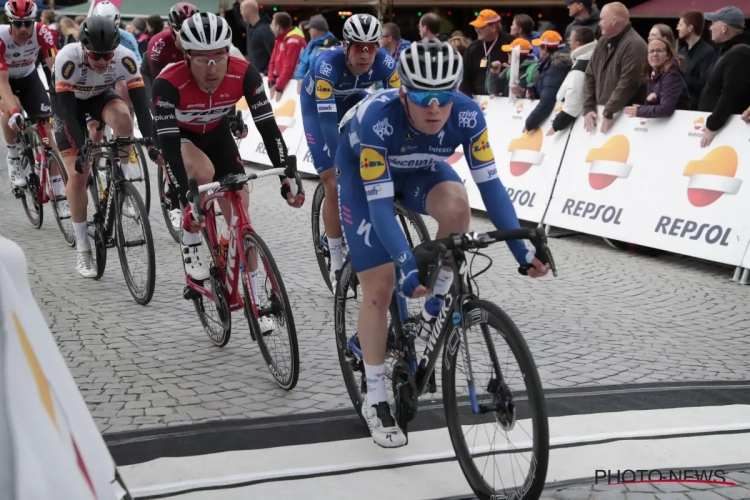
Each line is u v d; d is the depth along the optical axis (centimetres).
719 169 559
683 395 347
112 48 466
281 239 647
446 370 268
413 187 296
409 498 265
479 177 273
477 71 792
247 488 272
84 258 545
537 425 227
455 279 257
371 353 293
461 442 270
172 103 381
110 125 527
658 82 597
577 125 662
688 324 450
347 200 289
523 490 237
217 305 397
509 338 234
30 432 113
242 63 396
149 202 710
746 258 530
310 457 294
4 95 591
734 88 547
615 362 390
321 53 471
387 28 829
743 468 282
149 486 272
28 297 137
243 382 371
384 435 287
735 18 577
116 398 351
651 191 598
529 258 251
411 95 246
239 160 437
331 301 490
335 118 462
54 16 1396
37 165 670
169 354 406
